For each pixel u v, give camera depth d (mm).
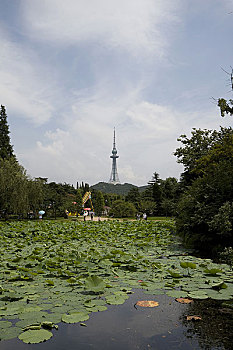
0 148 31703
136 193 51219
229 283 4535
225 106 9133
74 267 5715
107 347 2689
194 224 8820
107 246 8922
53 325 3084
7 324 3039
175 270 5531
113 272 5117
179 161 14477
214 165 9273
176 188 18219
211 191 8203
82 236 11469
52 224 18516
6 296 3961
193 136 14273
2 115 33031
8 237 11602
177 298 4004
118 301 3729
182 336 2908
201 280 4738
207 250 8258
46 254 7164
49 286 4457
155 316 3406
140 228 14047
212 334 2934
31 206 26125
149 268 5746
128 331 3020
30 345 2746
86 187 69250
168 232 13195
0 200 21984
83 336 2922
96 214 52375
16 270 5602
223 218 6773
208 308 3643
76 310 3402
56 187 41625
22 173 24094
